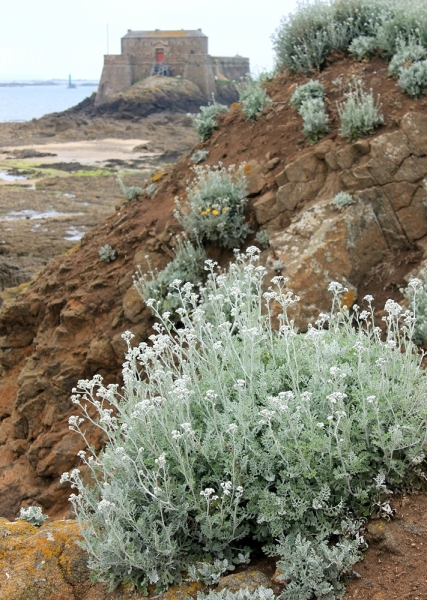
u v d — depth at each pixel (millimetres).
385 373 4602
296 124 9852
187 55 92125
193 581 3941
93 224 27219
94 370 9281
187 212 9609
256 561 4137
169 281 8734
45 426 9242
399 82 9086
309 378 4734
